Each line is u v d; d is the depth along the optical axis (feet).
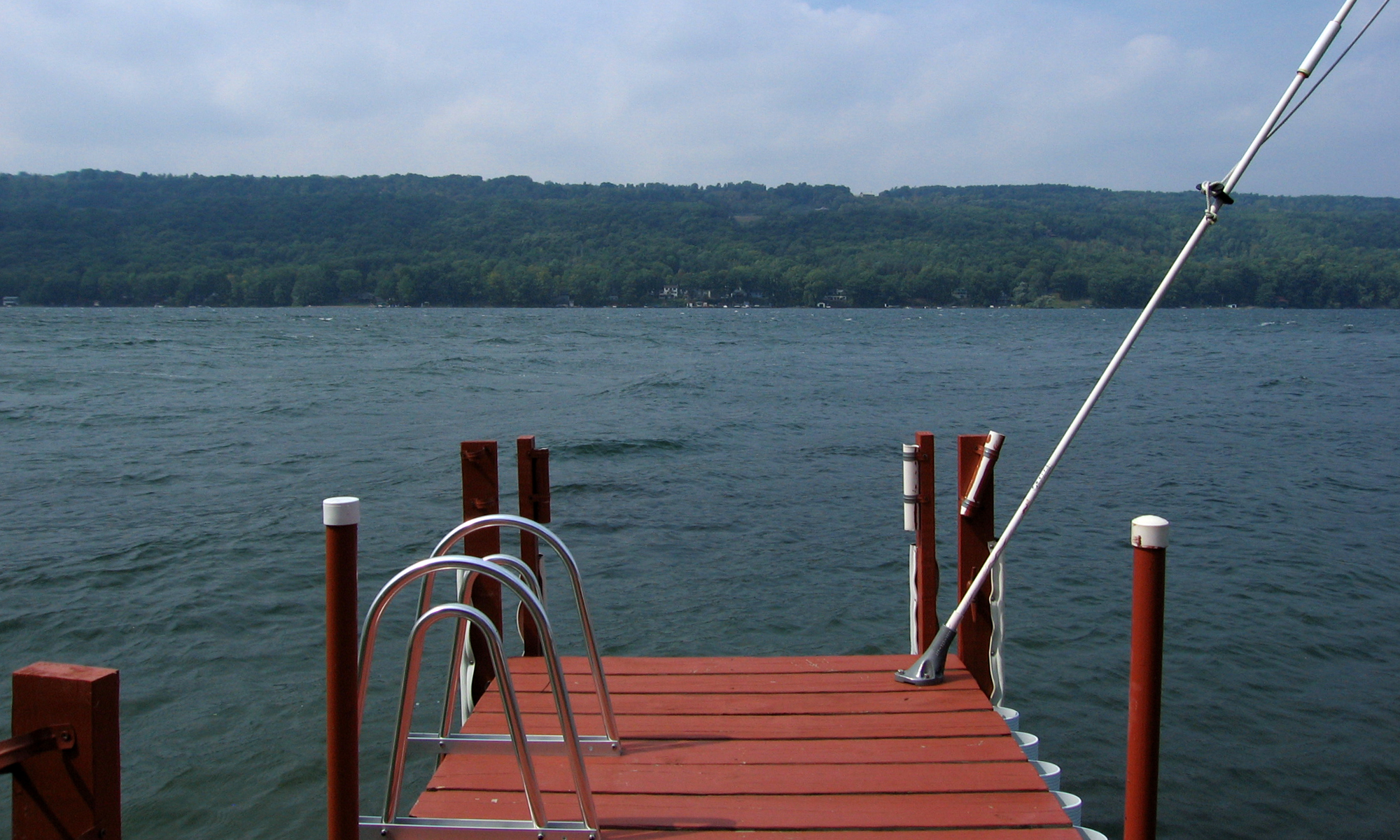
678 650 22.12
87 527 32.40
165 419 61.93
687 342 186.50
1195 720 18.65
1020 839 8.96
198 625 23.40
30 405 69.56
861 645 22.31
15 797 6.33
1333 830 15.16
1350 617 24.09
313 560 28.63
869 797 9.73
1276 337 205.16
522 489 13.50
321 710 18.95
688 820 9.34
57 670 6.38
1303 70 9.30
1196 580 27.17
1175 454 48.98
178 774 16.56
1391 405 73.31
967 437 12.84
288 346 154.20
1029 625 23.52
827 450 50.19
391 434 55.62
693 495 38.52
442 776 10.44
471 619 8.75
